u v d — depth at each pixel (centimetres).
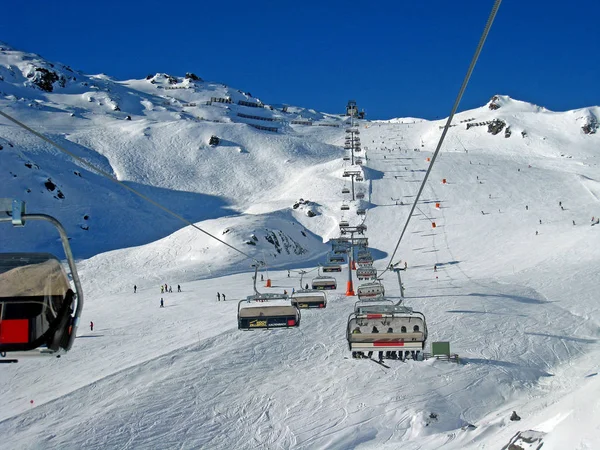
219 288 6262
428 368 2941
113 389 2817
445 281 5931
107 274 7644
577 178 11388
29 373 3259
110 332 4266
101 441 2286
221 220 9569
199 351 3391
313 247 9662
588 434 1363
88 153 15438
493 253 7525
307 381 2830
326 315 4188
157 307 5291
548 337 3572
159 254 8556
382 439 2230
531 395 2678
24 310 538
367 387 2708
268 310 1909
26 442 2291
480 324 3866
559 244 7100
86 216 11275
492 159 14062
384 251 8581
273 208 11644
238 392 2734
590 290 4869
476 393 2645
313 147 17525
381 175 12719
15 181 11181
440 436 2119
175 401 2644
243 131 18050
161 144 16662
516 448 1562
